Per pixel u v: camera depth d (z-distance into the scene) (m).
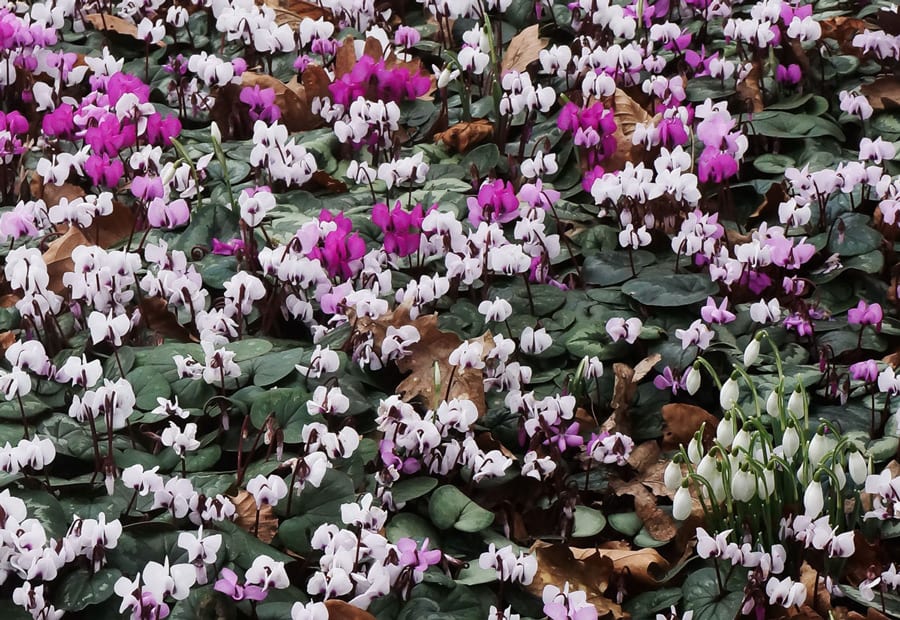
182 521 3.63
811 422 4.29
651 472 4.11
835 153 5.87
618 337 4.44
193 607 3.30
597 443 4.00
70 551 3.29
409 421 3.78
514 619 3.29
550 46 6.75
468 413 3.85
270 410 4.00
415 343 4.26
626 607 3.62
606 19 6.39
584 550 3.76
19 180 5.61
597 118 5.35
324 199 5.47
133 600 3.11
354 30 6.84
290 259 4.37
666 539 3.86
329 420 4.00
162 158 5.67
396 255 4.82
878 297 4.97
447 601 3.41
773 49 6.37
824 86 6.40
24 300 4.23
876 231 5.11
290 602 3.40
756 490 3.55
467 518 3.72
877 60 6.39
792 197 5.46
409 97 6.11
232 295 4.37
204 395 4.12
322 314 4.68
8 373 4.12
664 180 4.84
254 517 3.64
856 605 3.61
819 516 3.75
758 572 3.43
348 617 3.27
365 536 3.36
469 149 5.98
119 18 7.06
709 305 4.39
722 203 5.42
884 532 3.78
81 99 6.48
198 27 7.14
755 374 4.50
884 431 4.23
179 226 5.22
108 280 4.27
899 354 4.55
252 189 5.42
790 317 4.63
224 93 6.07
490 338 4.27
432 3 6.71
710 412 4.45
